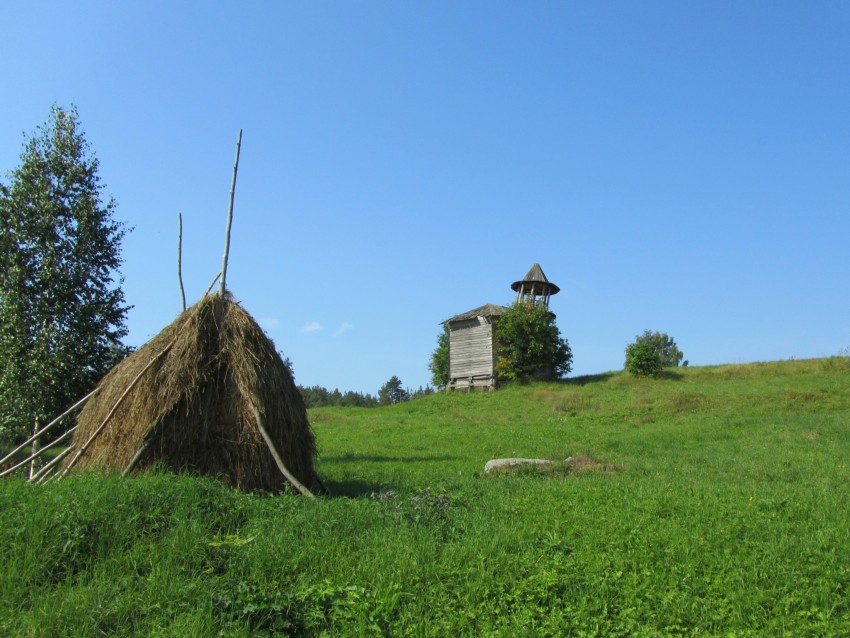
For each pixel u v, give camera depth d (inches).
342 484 559.2
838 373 1704.0
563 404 1553.9
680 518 380.5
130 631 233.1
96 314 681.0
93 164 703.1
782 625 238.1
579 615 244.1
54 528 291.4
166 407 436.5
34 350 642.8
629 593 261.1
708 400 1362.0
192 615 234.5
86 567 278.1
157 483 357.7
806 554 306.3
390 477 612.1
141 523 310.7
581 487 501.0
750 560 298.7
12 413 638.5
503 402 1732.3
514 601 258.1
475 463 757.9
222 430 447.8
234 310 482.3
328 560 294.7
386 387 4047.7
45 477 457.7
